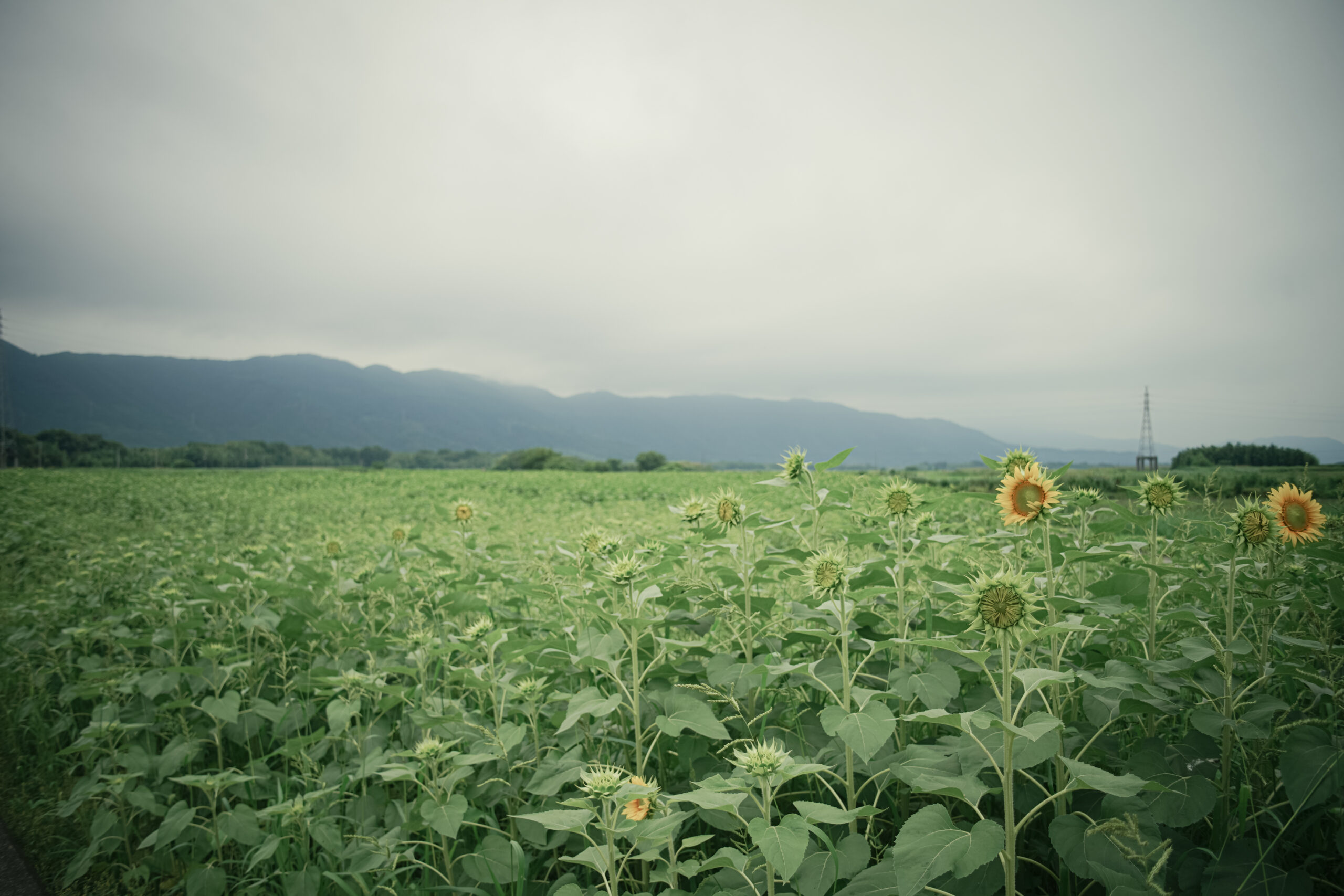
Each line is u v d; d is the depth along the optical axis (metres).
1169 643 3.19
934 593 3.55
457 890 2.87
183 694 4.33
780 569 3.80
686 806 3.09
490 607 4.73
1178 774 2.46
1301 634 3.23
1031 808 2.62
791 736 3.22
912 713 3.02
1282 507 2.55
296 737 4.38
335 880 2.87
